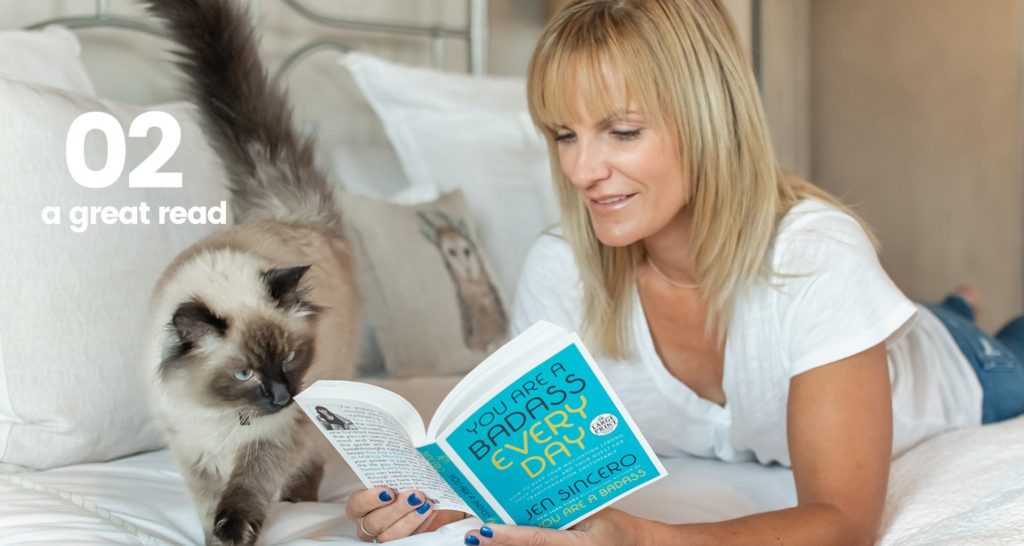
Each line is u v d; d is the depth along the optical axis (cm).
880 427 132
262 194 171
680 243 148
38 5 236
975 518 124
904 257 433
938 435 183
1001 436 165
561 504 109
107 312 155
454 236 242
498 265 258
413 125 266
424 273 229
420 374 224
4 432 145
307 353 143
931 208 426
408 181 271
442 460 106
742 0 380
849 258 137
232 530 127
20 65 189
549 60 135
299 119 281
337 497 160
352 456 119
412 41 317
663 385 159
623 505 143
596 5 135
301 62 287
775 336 143
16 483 136
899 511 140
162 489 144
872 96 435
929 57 420
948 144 419
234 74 171
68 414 149
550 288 166
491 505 109
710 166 136
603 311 156
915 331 188
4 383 146
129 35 250
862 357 134
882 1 429
